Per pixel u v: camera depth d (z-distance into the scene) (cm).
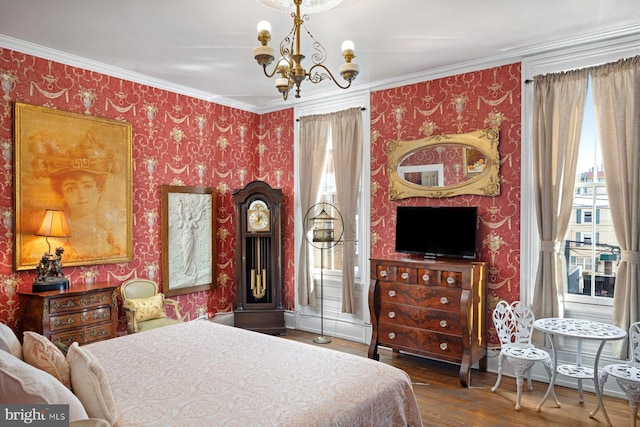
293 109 539
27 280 355
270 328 507
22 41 347
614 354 331
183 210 478
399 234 434
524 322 361
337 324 500
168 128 465
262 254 520
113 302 375
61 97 377
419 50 375
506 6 295
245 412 173
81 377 170
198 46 363
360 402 190
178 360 237
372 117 470
